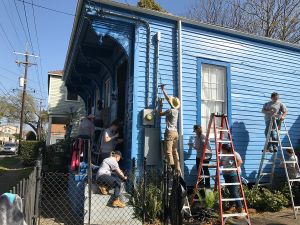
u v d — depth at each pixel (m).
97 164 9.40
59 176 9.88
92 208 7.18
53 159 13.28
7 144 50.53
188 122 9.62
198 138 9.03
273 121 10.05
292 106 11.66
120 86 10.85
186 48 9.94
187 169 9.35
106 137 8.80
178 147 9.27
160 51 9.53
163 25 9.70
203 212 7.90
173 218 5.95
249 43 11.12
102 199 7.30
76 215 7.91
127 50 9.20
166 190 6.33
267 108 10.18
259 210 9.05
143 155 8.77
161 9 13.42
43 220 7.55
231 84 10.59
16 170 18.19
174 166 8.41
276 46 11.66
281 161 9.98
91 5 8.68
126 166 8.98
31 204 5.91
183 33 9.98
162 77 9.43
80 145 9.06
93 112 17.08
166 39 9.68
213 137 9.99
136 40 9.23
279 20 24.16
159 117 9.08
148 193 7.71
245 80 10.85
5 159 30.45
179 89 9.51
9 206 4.82
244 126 10.59
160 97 9.26
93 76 14.42
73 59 12.62
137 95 9.03
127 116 9.41
